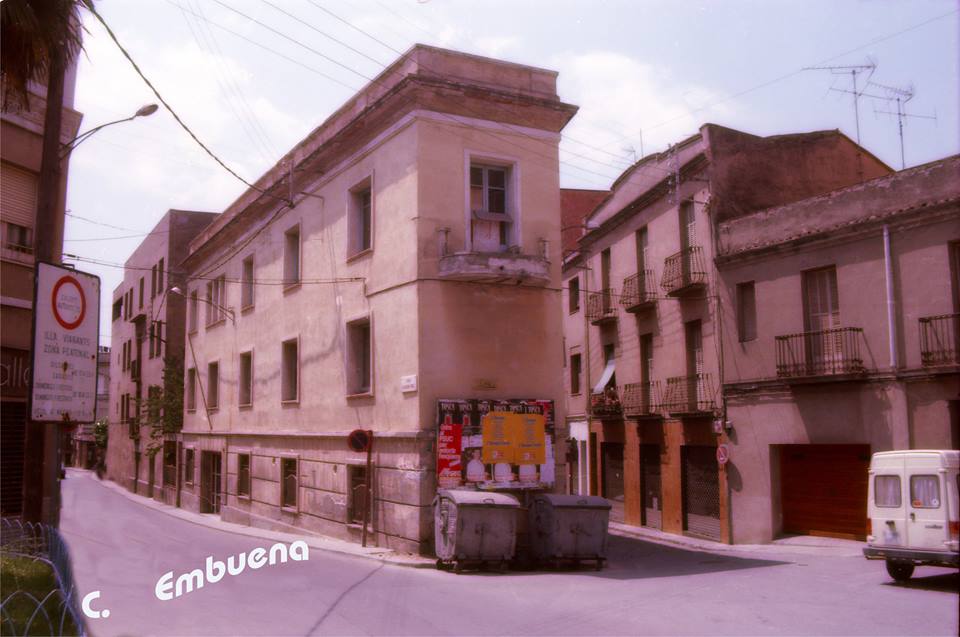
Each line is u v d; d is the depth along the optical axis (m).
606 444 28.12
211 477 30.05
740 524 20.30
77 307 8.05
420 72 16.77
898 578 12.59
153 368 41.34
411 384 16.34
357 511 18.45
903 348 17.02
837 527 18.55
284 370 23.14
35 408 7.59
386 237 17.75
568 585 12.25
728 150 21.88
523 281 17.14
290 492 22.44
